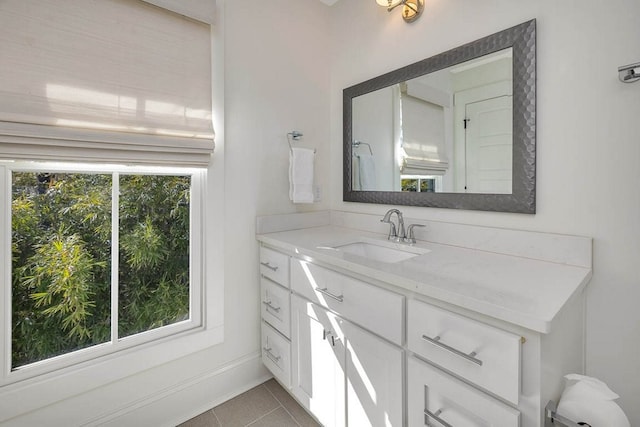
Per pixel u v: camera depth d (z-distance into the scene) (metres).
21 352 1.20
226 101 1.65
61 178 1.27
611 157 1.05
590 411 0.83
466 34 1.41
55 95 1.15
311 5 2.03
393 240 1.61
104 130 1.25
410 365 0.98
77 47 1.19
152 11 1.37
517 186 1.26
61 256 1.27
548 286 0.91
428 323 0.93
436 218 1.56
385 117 1.76
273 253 1.64
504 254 1.30
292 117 1.93
